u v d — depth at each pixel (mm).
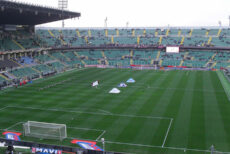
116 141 33094
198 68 98750
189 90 60281
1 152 28875
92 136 34781
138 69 100438
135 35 132000
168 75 84062
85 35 134250
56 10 91812
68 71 96375
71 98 54312
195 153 29453
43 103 50781
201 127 36969
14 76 78438
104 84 68812
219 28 127562
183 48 113812
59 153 28828
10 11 76250
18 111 45938
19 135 35562
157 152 29891
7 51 88750
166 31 132125
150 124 38562
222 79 75750
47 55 108125
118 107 47344
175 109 45500
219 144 31531
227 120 39656
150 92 58719
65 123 39688
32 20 101938
